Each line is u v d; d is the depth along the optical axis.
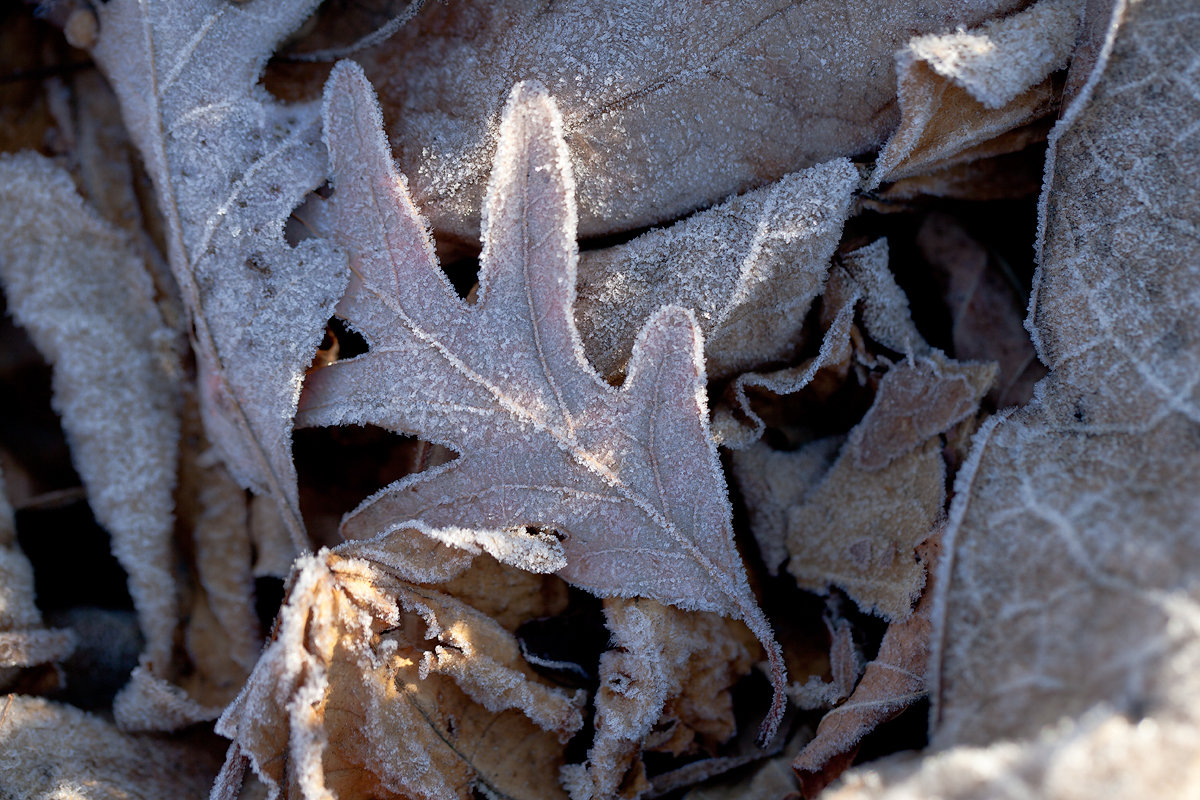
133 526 0.55
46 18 0.55
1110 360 0.51
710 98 0.53
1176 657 0.49
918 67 0.52
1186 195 0.51
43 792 0.53
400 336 0.53
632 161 0.54
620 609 0.53
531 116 0.52
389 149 0.53
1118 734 0.48
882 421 0.54
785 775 0.53
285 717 0.51
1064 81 0.53
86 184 0.56
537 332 0.53
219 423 0.54
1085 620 0.50
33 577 0.55
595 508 0.53
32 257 0.56
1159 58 0.52
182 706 0.55
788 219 0.53
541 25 0.54
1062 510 0.51
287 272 0.53
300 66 0.55
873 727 0.52
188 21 0.54
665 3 0.53
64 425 0.55
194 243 0.54
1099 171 0.52
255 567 0.55
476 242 0.54
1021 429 0.52
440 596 0.53
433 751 0.52
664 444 0.52
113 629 0.55
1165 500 0.50
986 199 0.55
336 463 0.55
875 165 0.53
